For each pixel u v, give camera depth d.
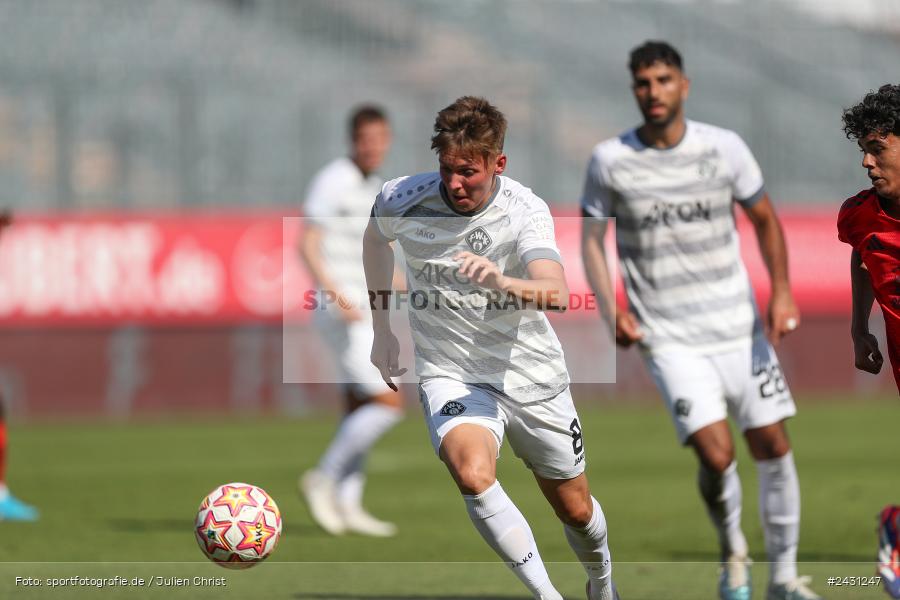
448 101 79.44
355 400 29.12
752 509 30.80
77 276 61.22
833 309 65.38
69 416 60.94
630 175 20.91
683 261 20.83
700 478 20.70
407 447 49.62
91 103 74.88
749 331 20.86
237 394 62.62
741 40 95.75
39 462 44.09
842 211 16.30
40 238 61.09
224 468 41.84
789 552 19.92
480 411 15.96
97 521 29.77
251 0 89.44
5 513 30.16
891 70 95.00
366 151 29.00
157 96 73.88
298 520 30.14
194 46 83.75
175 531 27.98
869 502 31.77
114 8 84.88
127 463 43.56
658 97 20.50
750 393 20.59
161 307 61.62
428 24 93.62
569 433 16.34
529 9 97.69
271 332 62.69
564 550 24.80
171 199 73.88
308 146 75.00
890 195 15.24
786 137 84.44
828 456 43.09
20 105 74.38
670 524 28.59
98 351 61.25
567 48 93.88
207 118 75.75
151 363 61.75
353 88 78.81
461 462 15.37
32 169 73.62
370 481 38.69
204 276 62.00
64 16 83.12
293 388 63.38
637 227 21.03
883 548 16.30
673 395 20.62
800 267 65.19
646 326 21.12
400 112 79.12
